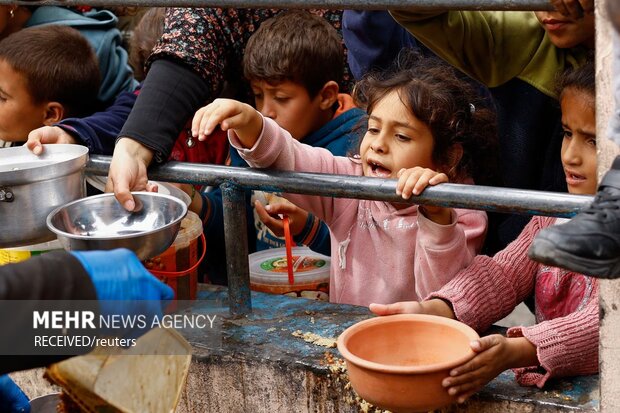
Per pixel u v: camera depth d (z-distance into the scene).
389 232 2.40
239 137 2.22
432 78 2.38
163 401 1.56
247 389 2.09
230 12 2.82
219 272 3.06
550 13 2.20
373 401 1.75
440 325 1.87
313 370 1.99
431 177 1.94
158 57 2.55
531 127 2.53
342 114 2.94
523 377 1.89
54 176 2.08
